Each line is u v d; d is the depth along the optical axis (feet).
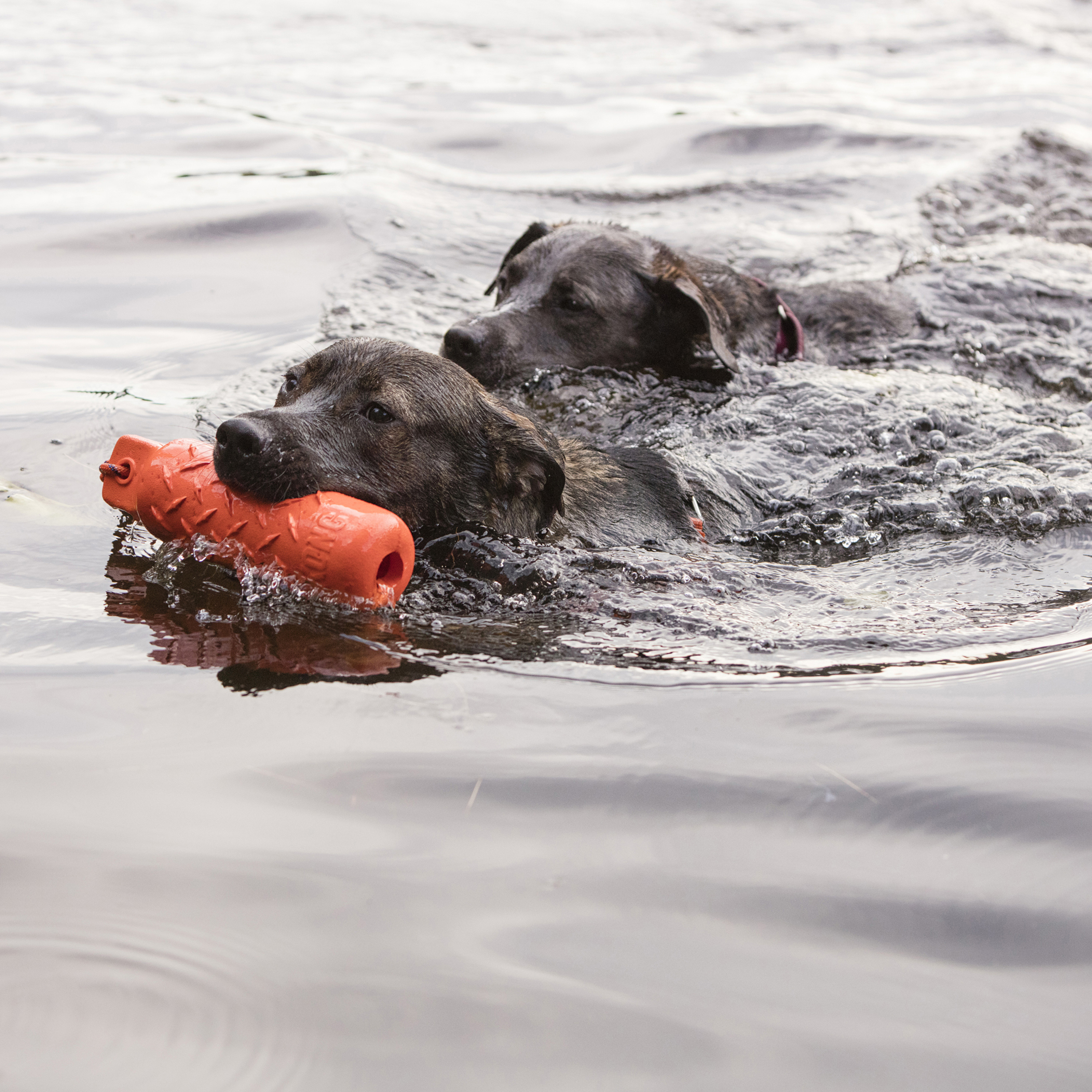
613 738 14.26
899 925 11.12
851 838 12.43
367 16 80.59
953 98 63.77
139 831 12.01
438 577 19.67
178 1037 9.33
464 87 61.72
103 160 45.80
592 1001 9.91
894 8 92.48
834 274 39.40
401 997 9.85
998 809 13.01
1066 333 35.47
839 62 73.51
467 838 12.12
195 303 32.83
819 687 15.96
